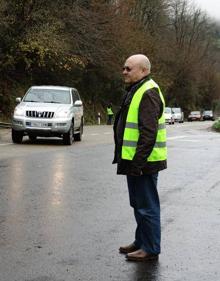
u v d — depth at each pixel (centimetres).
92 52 4162
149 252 546
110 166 1265
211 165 1348
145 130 517
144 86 527
